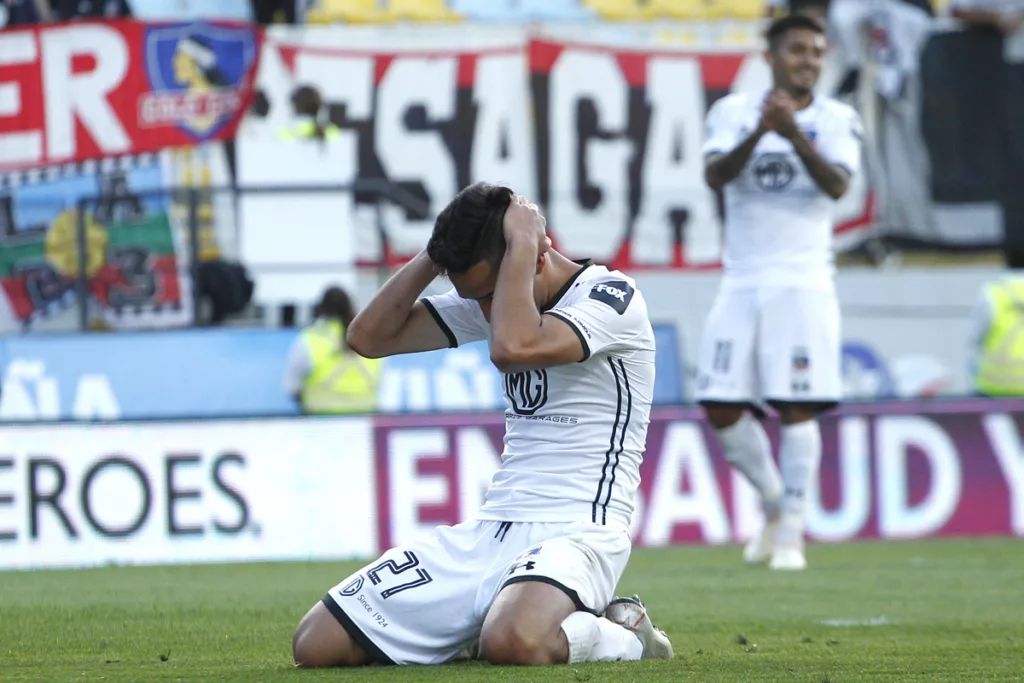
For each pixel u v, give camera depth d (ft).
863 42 140.97
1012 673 40.57
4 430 99.40
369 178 137.28
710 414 87.35
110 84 134.00
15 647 48.70
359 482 105.19
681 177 140.15
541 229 40.83
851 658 44.91
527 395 41.88
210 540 102.22
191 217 125.29
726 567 89.40
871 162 140.15
